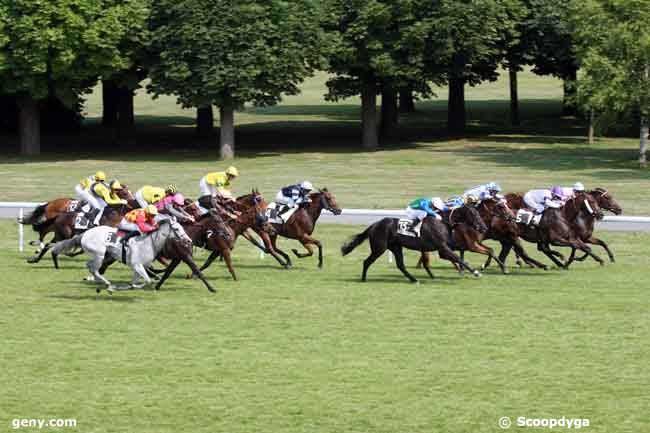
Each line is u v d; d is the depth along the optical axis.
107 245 23.11
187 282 25.58
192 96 52.59
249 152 57.41
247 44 51.97
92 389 17.11
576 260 28.31
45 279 25.80
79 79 53.09
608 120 50.50
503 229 26.58
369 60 55.75
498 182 45.12
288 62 52.81
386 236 25.28
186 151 57.97
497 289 24.72
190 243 23.70
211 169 50.28
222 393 16.92
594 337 20.28
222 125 54.38
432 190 42.94
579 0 52.69
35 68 50.59
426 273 27.05
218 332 20.58
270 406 16.33
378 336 20.31
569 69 67.06
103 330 20.69
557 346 19.64
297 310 22.44
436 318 21.77
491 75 65.38
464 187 43.78
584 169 49.72
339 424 15.59
